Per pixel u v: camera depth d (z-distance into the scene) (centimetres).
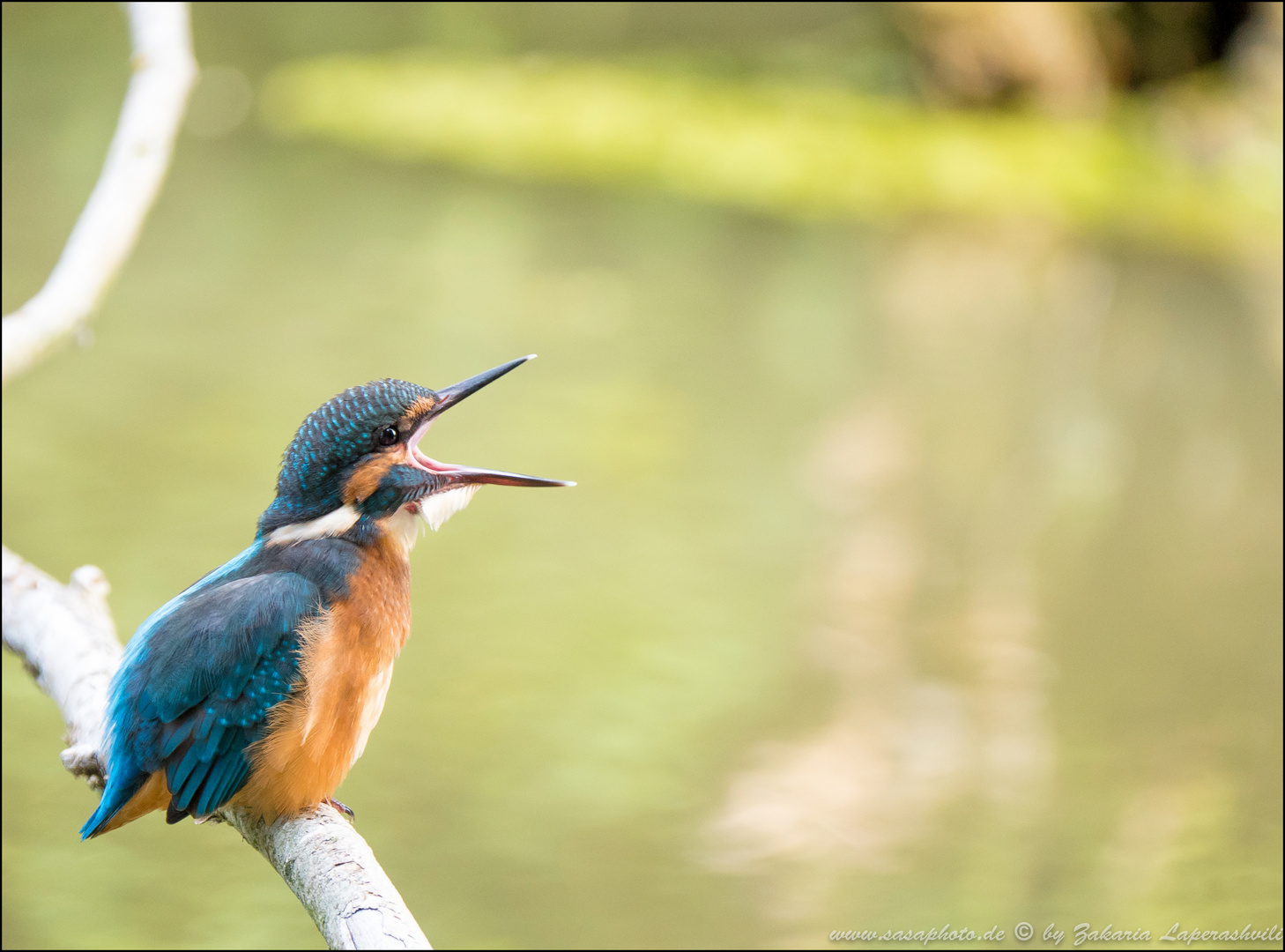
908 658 1133
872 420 1723
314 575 476
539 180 2998
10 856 841
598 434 1617
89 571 579
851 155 3094
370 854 439
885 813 924
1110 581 1316
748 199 2875
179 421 1530
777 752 966
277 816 464
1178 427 1775
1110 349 2086
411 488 491
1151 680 1114
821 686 1075
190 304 2025
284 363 1767
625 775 942
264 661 455
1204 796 952
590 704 1012
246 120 3462
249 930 789
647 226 2672
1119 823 916
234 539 1220
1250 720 1047
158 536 1219
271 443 1471
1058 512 1474
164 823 899
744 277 2364
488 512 1402
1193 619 1238
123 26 4109
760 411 1728
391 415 491
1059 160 3062
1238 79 3328
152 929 785
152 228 2489
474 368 1808
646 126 3369
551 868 845
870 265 2481
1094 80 3309
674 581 1256
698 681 1075
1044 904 832
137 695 452
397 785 933
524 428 1616
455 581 1244
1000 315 2223
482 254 2430
